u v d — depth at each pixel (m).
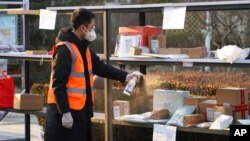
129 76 5.76
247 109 5.71
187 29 9.35
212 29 10.69
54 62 5.28
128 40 6.16
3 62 8.09
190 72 7.79
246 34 11.02
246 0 5.66
